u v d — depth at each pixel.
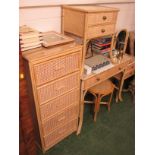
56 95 1.55
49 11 1.71
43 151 1.74
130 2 2.59
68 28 1.77
